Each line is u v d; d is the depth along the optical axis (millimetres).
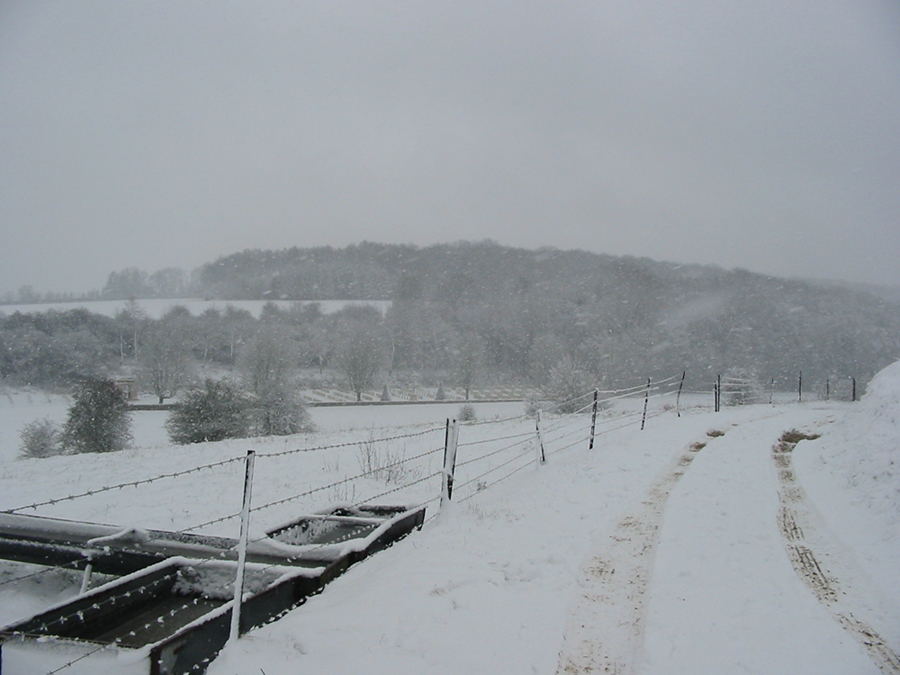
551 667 4133
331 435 21281
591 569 6004
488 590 5336
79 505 9867
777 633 4699
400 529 7098
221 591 5387
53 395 57062
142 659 3836
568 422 20812
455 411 51156
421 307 86000
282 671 4031
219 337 75125
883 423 10195
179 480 11930
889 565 6066
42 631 4344
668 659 4285
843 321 69000
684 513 7926
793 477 10078
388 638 4426
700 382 64625
